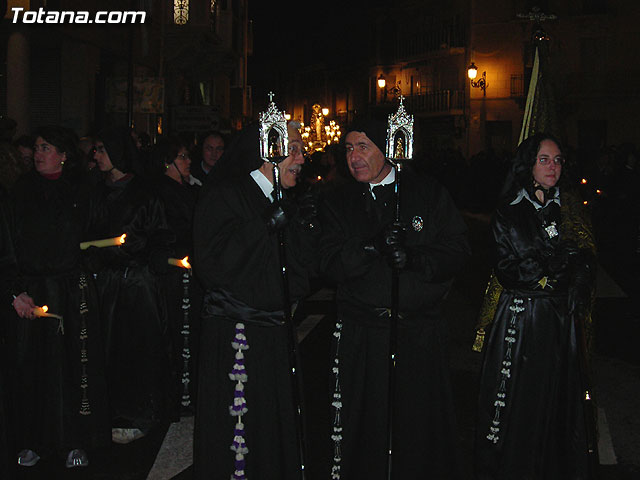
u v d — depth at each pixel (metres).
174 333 6.12
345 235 4.27
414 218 4.27
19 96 13.05
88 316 5.16
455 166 29.84
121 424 5.62
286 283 3.92
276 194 3.92
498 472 4.49
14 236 4.82
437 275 4.12
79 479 5.00
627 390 6.71
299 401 4.00
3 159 6.33
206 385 4.04
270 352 4.04
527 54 39.34
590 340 4.66
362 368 4.21
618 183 17.17
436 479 4.27
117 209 5.46
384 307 4.18
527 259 4.41
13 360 5.03
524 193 4.55
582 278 4.39
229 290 4.02
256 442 4.03
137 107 14.65
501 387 4.47
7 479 4.37
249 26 38.97
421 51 46.16
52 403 5.08
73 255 5.13
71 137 5.15
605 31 37.28
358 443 4.24
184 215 6.18
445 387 4.28
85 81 15.45
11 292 4.75
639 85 36.97
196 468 4.05
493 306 4.98
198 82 27.39
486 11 40.25
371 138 4.20
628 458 5.29
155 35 20.47
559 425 4.45
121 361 5.60
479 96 40.88
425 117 44.38
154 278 5.64
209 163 7.39
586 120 38.12
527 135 5.29
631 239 16.56
